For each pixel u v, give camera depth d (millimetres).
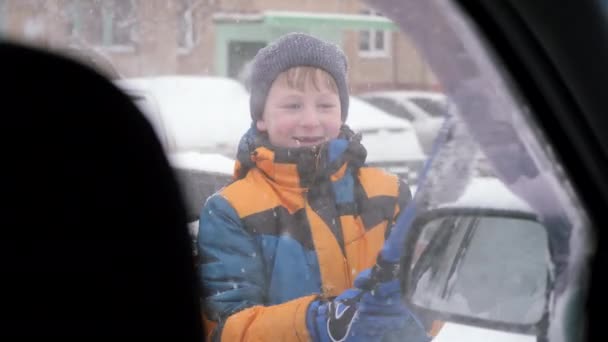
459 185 1674
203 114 4688
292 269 2047
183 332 1047
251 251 2049
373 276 1854
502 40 1556
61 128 976
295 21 7684
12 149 953
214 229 2062
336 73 2254
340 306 1909
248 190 2090
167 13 6039
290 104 2213
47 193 965
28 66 965
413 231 1737
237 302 2006
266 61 2229
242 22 7344
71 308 976
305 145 2166
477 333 1675
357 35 7762
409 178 2203
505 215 1608
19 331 953
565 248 1559
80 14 4105
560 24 1516
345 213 2094
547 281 1572
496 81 1580
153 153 1030
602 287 1534
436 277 1723
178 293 1043
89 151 988
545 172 1570
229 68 6957
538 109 1564
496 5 1533
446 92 1656
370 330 1871
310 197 2088
